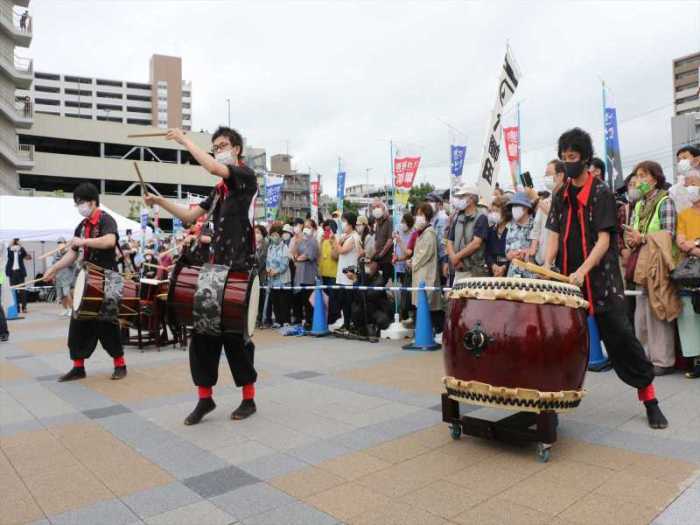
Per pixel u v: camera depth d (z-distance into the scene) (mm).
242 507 2828
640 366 3797
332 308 9672
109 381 6000
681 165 5301
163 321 8445
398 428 4016
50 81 114312
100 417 4566
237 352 4367
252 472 3283
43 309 17156
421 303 7453
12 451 3785
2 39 38688
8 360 7660
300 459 3469
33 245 21953
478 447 3588
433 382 5430
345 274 8711
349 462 3389
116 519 2748
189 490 3061
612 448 3469
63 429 4262
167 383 5812
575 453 3412
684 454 3312
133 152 58812
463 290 3514
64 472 3387
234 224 4211
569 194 3863
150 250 16172
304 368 6320
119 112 117312
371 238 9656
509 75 7293
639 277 5398
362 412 4453
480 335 3342
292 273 9938
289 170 83250
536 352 3242
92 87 116625
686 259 5086
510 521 2586
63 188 55562
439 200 9344
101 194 54375
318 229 10664
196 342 4340
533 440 3322
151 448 3768
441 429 3971
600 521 2551
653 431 3752
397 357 6848
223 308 4059
